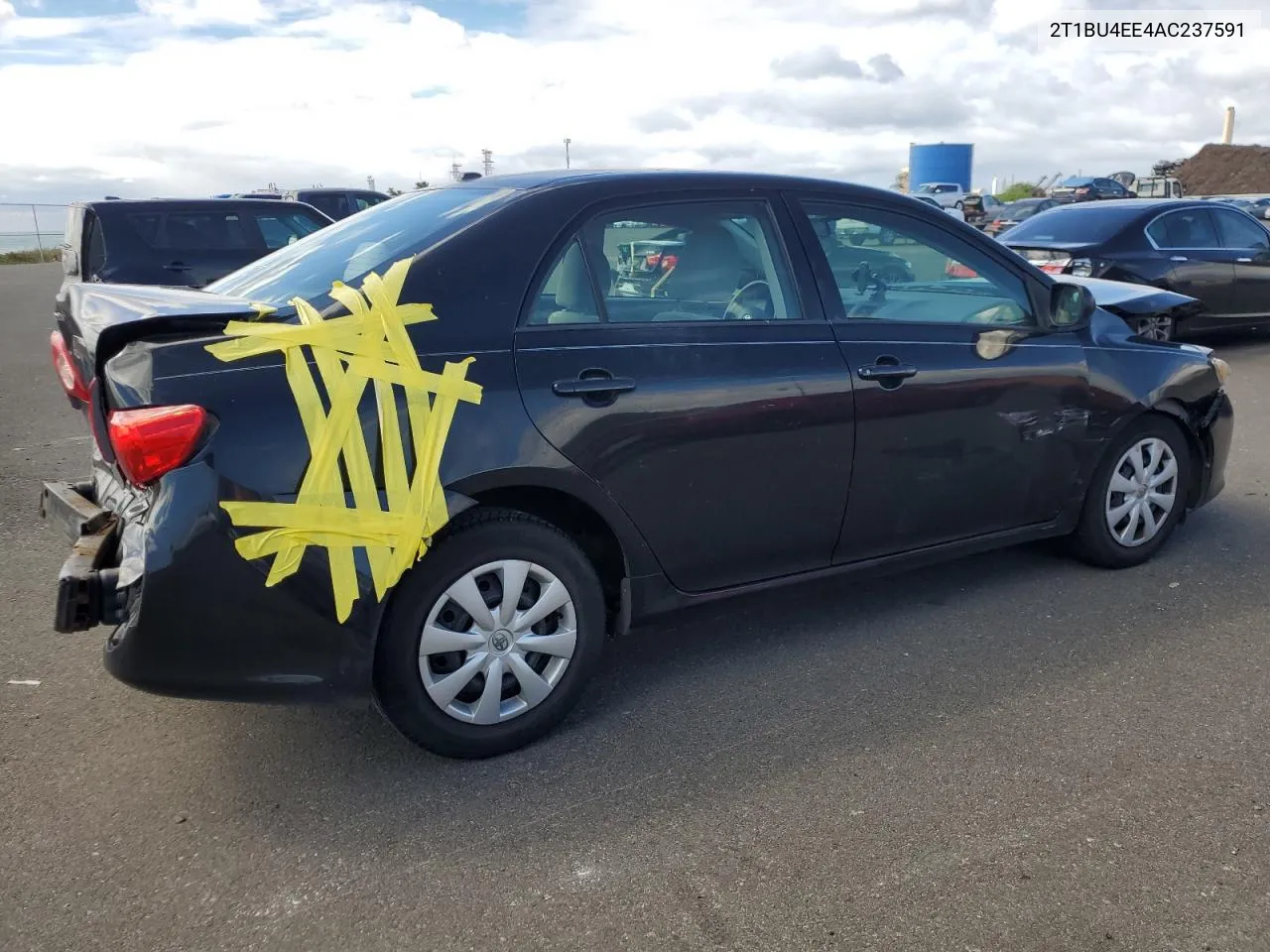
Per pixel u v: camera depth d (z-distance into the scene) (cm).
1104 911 255
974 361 407
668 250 356
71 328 348
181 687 284
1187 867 272
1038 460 434
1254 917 253
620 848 283
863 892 263
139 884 269
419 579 304
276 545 281
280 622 286
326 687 296
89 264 1008
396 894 264
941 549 420
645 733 344
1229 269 1078
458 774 320
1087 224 1077
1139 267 1034
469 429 305
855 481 384
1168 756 325
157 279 1007
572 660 337
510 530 318
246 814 300
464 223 333
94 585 282
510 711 328
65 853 281
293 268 353
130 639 278
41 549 523
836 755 328
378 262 325
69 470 686
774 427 360
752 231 374
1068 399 436
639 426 334
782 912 256
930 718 350
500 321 318
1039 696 364
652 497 342
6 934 250
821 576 391
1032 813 295
